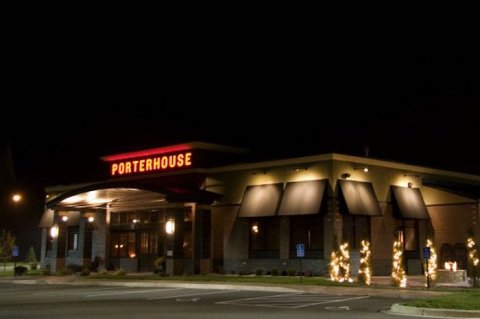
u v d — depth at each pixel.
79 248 44.50
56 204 41.19
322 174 32.69
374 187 34.41
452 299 17.70
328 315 16.05
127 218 41.94
